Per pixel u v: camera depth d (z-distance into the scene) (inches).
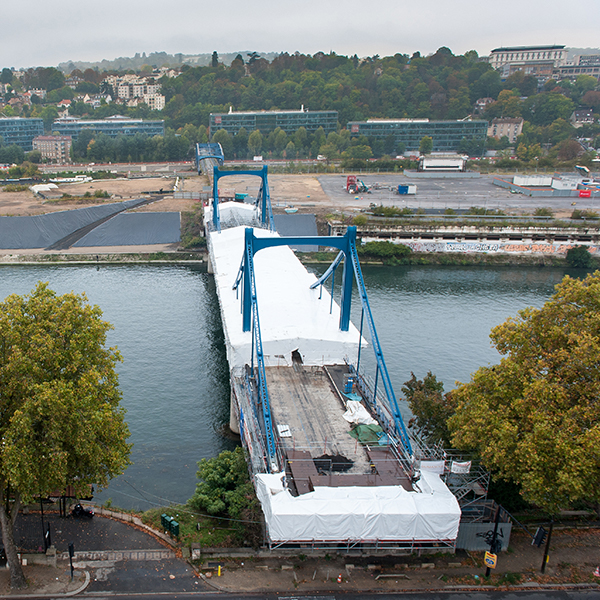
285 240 3361.2
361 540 2054.6
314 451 2461.9
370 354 4547.2
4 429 2023.9
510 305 5994.1
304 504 2023.9
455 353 4611.2
